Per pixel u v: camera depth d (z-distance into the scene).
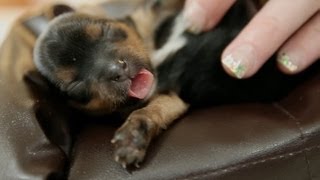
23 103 0.19
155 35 0.29
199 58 0.25
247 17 0.25
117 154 0.18
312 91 0.20
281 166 0.17
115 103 0.26
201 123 0.20
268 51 0.21
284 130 0.18
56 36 0.28
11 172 0.17
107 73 0.26
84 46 0.28
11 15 0.62
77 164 0.18
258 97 0.23
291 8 0.22
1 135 0.18
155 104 0.24
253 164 0.17
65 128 0.20
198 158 0.17
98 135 0.20
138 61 0.27
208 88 0.25
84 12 0.31
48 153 0.18
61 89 0.25
